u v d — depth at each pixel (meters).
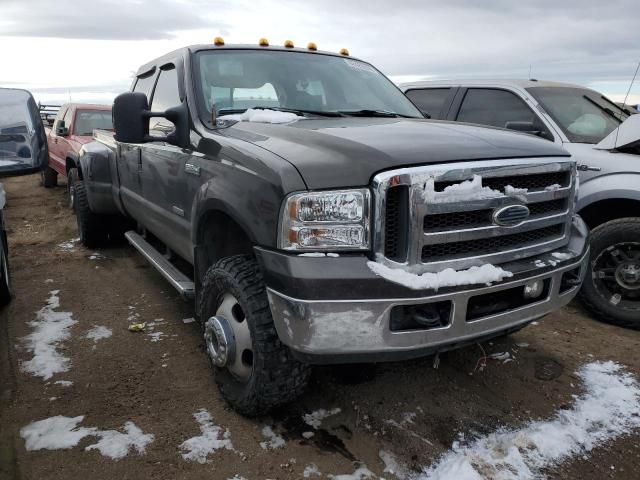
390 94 4.29
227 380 2.97
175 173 3.64
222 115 3.51
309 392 3.15
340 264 2.27
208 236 3.27
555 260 2.76
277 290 2.35
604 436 2.78
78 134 9.48
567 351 3.76
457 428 2.82
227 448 2.64
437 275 2.33
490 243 2.60
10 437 2.72
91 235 6.21
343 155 2.42
